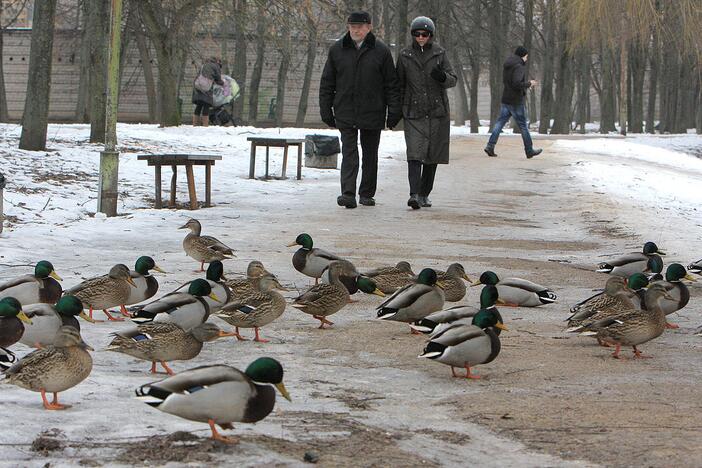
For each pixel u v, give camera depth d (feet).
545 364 27.71
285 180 82.28
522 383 25.55
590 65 256.11
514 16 214.90
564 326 33.32
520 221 62.64
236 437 19.66
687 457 19.49
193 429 20.06
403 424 21.61
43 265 32.09
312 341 30.30
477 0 191.31
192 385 17.94
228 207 64.95
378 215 62.59
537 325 33.40
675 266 35.04
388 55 65.26
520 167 98.12
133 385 23.76
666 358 28.89
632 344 28.76
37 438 18.97
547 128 203.00
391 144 117.91
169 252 47.03
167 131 117.29
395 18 200.85
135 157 85.81
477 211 66.49
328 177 86.07
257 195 71.72
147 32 150.20
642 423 21.88
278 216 61.21
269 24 136.26
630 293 33.50
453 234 55.57
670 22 184.65
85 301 31.24
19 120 198.18
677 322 34.76
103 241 49.78
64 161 78.64
